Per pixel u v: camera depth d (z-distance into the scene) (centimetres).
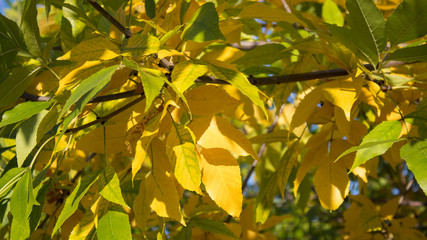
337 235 177
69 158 90
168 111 66
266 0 115
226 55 75
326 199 77
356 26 72
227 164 64
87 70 67
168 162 66
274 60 92
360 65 76
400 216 141
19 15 90
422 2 68
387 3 102
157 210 64
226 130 65
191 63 64
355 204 113
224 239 87
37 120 66
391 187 187
